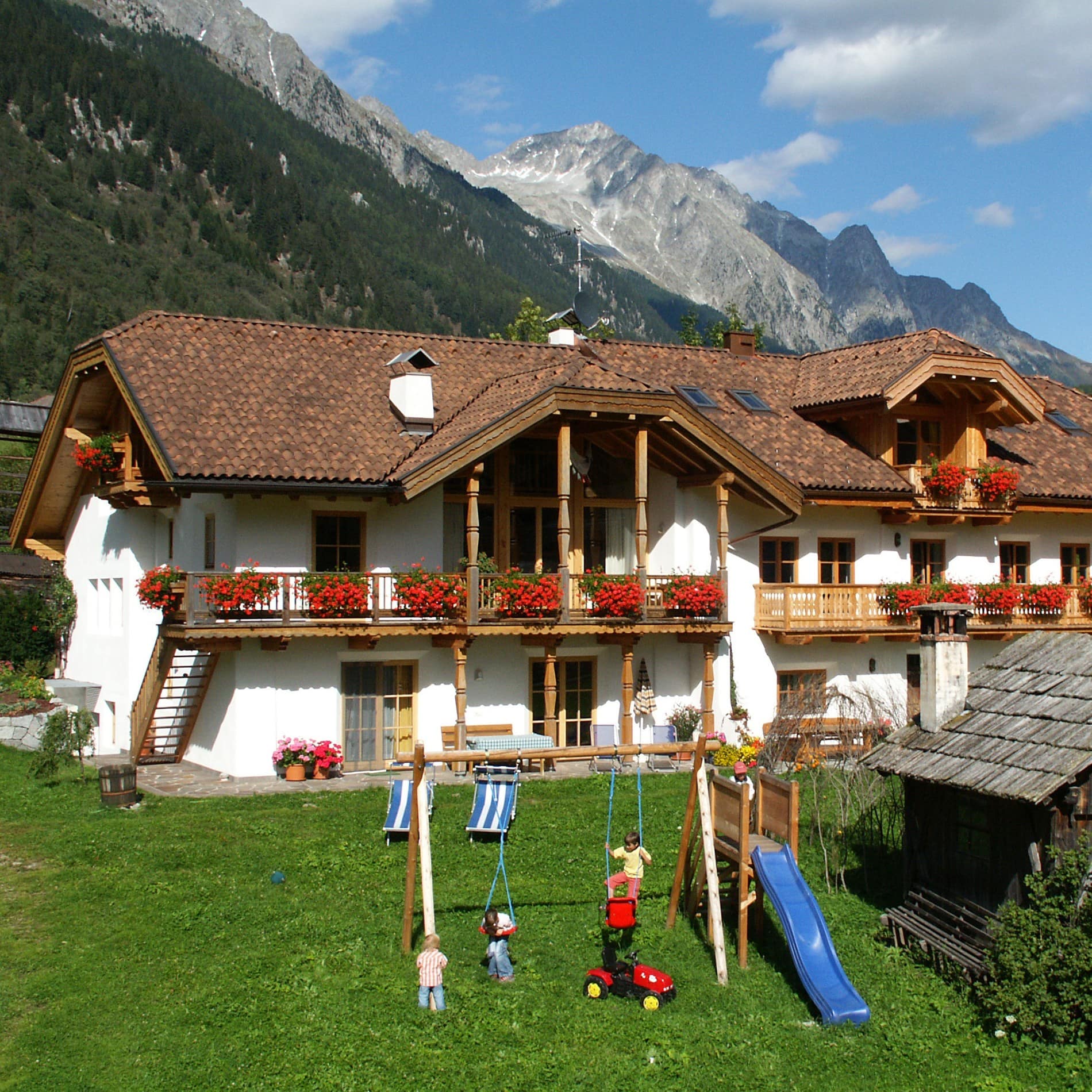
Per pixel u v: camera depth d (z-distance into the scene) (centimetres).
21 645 3388
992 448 3244
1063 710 1525
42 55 16325
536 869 1856
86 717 2458
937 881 1611
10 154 14200
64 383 2816
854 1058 1334
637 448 2583
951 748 1580
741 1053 1336
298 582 2339
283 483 2323
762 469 2667
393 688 2520
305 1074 1253
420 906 1692
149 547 2814
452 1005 1409
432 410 2605
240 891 1719
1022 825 1441
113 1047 1298
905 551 3006
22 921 1616
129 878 1764
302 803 2169
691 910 1698
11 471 4281
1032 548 3234
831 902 1783
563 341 3350
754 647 2811
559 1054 1317
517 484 2705
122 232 13575
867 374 3045
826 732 2108
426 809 1694
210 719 2514
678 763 2583
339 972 1480
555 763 2547
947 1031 1391
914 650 2983
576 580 2544
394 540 2520
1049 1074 1293
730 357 3350
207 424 2419
